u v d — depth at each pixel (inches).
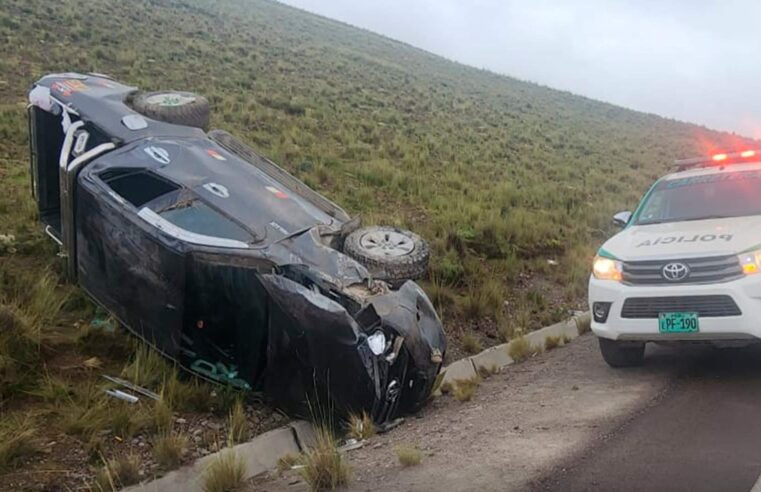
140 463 193.0
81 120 293.4
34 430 194.9
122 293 250.4
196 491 185.8
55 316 259.3
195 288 233.5
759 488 155.6
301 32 1946.4
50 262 296.8
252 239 236.4
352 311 224.1
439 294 358.9
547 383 266.1
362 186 555.5
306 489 177.8
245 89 871.7
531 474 171.3
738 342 238.2
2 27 848.3
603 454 181.8
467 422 223.3
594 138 1359.5
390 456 196.1
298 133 681.0
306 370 220.8
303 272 230.2
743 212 275.7
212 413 226.8
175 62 926.4
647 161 1179.9
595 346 327.6
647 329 244.8
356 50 1923.0
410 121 975.0
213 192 252.5
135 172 263.6
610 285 254.8
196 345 237.1
